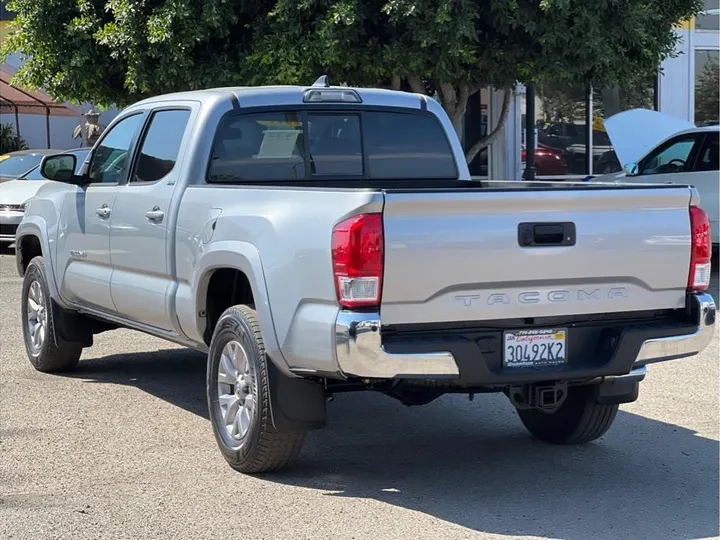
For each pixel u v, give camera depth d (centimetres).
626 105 2119
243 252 561
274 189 553
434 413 740
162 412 717
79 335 818
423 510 530
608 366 544
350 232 491
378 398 784
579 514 528
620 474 596
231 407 589
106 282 722
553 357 539
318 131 684
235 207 579
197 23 1291
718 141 1414
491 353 525
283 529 500
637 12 1334
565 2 1252
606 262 537
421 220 500
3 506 529
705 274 566
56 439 649
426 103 727
